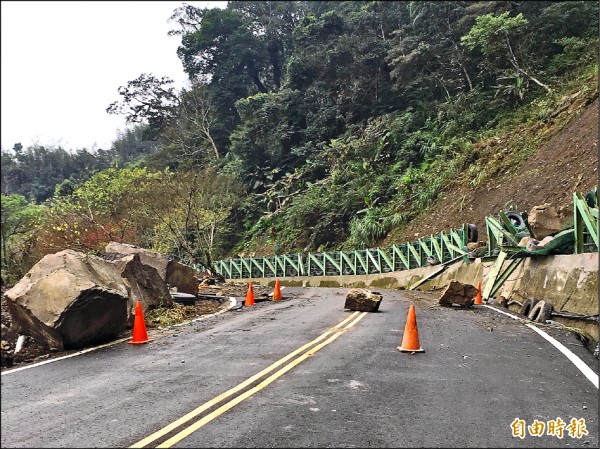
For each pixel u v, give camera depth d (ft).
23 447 14.57
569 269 37.22
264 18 213.87
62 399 19.24
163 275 50.19
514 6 118.42
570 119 83.82
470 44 110.93
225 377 21.91
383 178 116.37
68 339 29.37
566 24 109.19
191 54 206.28
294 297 61.36
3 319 34.12
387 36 154.40
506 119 104.53
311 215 126.31
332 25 161.17
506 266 52.70
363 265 90.38
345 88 147.43
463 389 19.66
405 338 27.12
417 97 133.08
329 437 14.89
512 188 80.38
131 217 93.81
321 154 140.56
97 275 33.40
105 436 15.29
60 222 80.64
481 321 37.81
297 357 25.45
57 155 300.40
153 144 325.83
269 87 217.77
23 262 79.56
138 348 29.50
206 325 38.11
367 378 21.33
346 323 37.04
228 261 132.87
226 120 195.52
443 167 105.60
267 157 163.22
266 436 15.05
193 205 99.04
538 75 104.27
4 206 98.48
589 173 64.08
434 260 72.43
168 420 16.58
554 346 27.86
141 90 192.13
